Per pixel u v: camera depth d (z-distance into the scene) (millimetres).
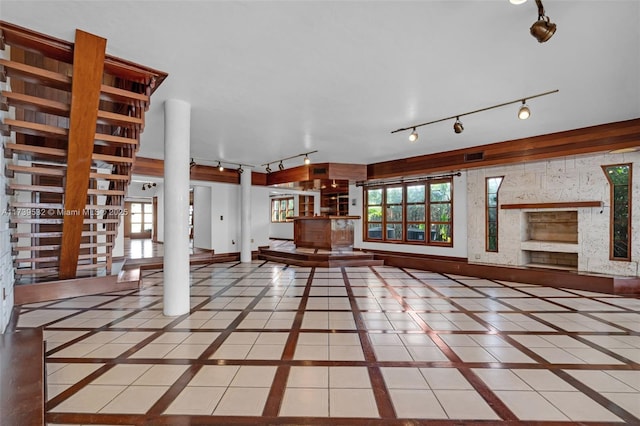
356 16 2158
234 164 7875
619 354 2664
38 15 2135
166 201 3650
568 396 2031
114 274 5152
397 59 2756
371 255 7988
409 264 7406
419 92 3455
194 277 6270
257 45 2525
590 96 3564
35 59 3312
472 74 3041
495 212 6395
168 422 1772
